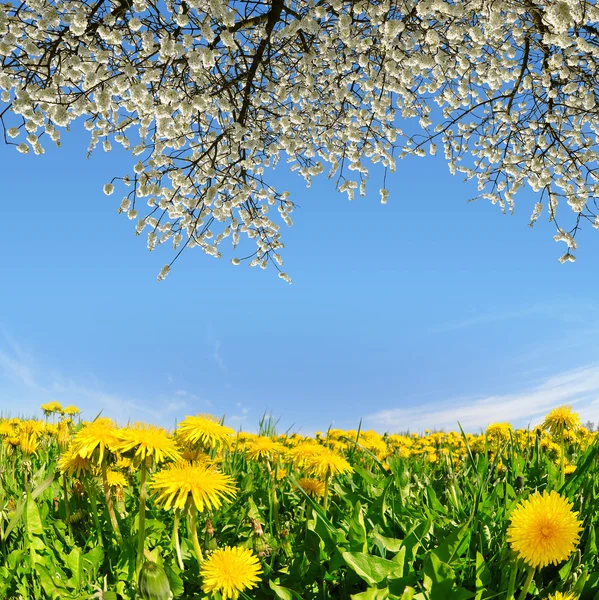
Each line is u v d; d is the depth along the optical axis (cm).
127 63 304
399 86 364
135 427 139
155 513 174
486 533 140
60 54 313
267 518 187
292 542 160
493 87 400
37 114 295
